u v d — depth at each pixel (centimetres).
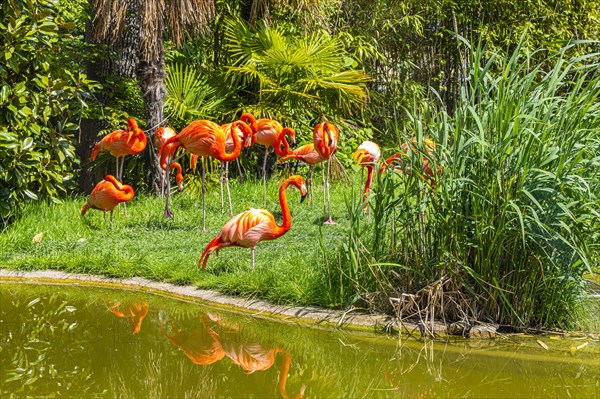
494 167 498
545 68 1372
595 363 449
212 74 1242
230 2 1290
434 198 527
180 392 408
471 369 441
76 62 1232
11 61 805
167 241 773
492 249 497
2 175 799
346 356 471
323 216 890
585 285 529
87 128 1223
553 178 481
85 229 820
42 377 427
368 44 1338
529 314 502
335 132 861
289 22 1302
